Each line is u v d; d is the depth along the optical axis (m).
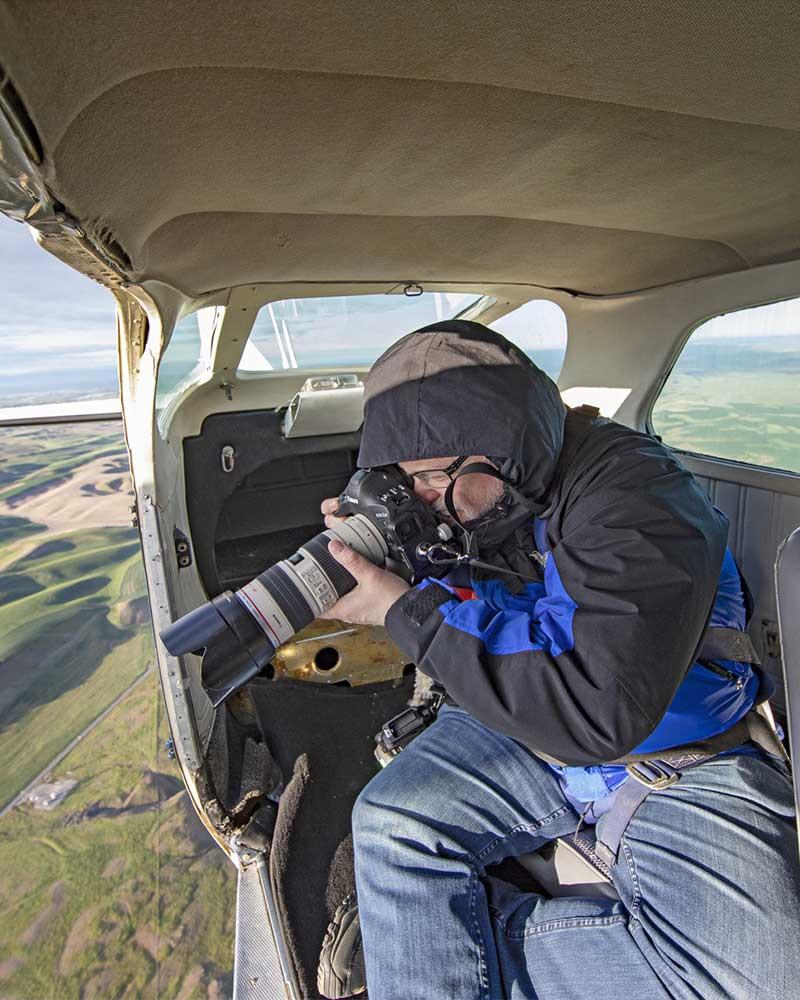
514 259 1.25
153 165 0.59
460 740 0.90
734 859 0.67
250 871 1.05
